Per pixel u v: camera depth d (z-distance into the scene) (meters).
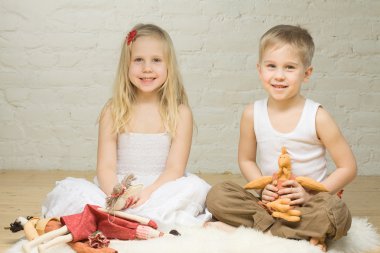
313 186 1.94
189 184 2.08
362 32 3.37
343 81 3.38
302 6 3.35
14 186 2.88
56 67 3.34
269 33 2.06
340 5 3.35
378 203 2.56
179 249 1.71
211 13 3.34
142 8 3.32
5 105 3.35
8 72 3.33
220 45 3.35
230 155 3.39
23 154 3.37
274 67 2.03
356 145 3.39
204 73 3.36
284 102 2.09
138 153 2.30
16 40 3.32
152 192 2.09
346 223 1.81
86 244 1.75
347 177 2.05
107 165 2.24
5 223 2.17
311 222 1.81
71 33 3.33
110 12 3.32
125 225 1.87
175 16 3.33
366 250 1.84
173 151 2.27
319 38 3.36
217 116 3.37
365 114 3.39
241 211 1.98
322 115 2.04
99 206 1.94
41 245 1.71
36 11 3.31
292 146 2.06
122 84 2.31
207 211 2.07
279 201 1.87
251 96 3.37
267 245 1.74
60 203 2.05
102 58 3.34
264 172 2.15
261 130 2.11
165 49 2.29
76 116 3.36
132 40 2.29
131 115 2.31
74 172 3.32
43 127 3.36
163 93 2.32
